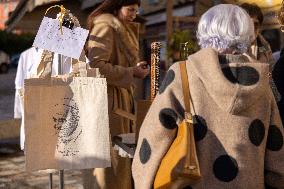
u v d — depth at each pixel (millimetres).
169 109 1942
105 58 3459
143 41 5301
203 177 1948
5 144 8562
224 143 1939
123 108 3576
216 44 2033
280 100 2461
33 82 2645
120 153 2736
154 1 13508
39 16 10266
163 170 1907
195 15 10984
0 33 36875
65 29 2914
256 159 1959
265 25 6164
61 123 2707
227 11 2049
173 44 8938
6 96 18828
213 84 1901
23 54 4570
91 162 2748
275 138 2010
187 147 1893
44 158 2682
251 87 1899
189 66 1986
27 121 2643
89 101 2738
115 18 3559
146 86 4699
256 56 3488
